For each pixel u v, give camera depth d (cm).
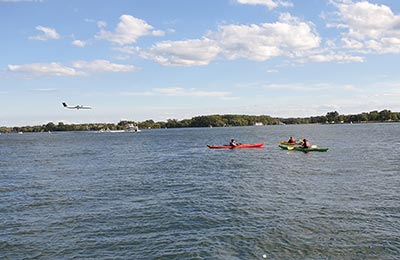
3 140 15275
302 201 2380
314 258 1488
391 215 2022
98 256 1576
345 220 1938
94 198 2659
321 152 5644
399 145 6831
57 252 1630
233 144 7012
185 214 2158
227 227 1894
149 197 2650
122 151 7331
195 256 1550
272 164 4372
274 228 1841
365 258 1478
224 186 3012
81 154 6769
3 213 2302
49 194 2856
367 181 3042
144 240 1741
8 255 1611
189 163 4775
